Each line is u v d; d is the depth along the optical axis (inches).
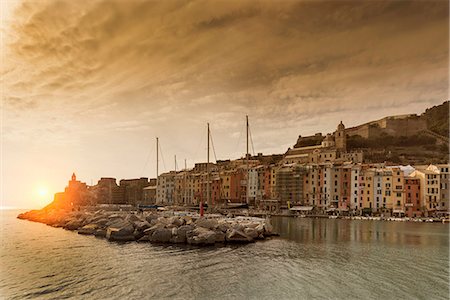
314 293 1111.6
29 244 2143.2
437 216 5103.3
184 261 1560.0
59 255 1723.7
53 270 1398.9
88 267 1448.1
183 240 2126.0
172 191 7869.1
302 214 5679.1
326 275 1331.2
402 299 1068.5
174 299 1048.2
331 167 5984.3
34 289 1142.3
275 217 5280.5
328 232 2967.5
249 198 6727.4
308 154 7396.7
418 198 5364.2
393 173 5477.4
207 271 1375.5
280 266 1471.5
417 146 7455.7
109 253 1771.7
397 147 7509.8
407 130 7682.1
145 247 1964.8
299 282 1231.5
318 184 6058.1
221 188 7081.7
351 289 1159.6
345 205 5772.6
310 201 6092.5
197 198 7352.4
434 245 2172.7
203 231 2129.7
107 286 1171.9
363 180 5713.6
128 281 1230.9
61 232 2977.4
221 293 1102.4
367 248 2010.3
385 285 1209.4
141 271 1375.5
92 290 1130.7
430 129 7593.5
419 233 2972.4
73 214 3927.2
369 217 5172.2
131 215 2753.4
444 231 3176.7
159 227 2273.6
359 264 1535.4
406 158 7076.8
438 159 6830.7
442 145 7209.6
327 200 5930.1
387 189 5487.2
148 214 3127.5
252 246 2023.9
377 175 5605.3
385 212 5433.1
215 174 7445.9
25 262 1558.8
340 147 7445.9
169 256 1681.8
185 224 2463.1
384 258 1686.8
